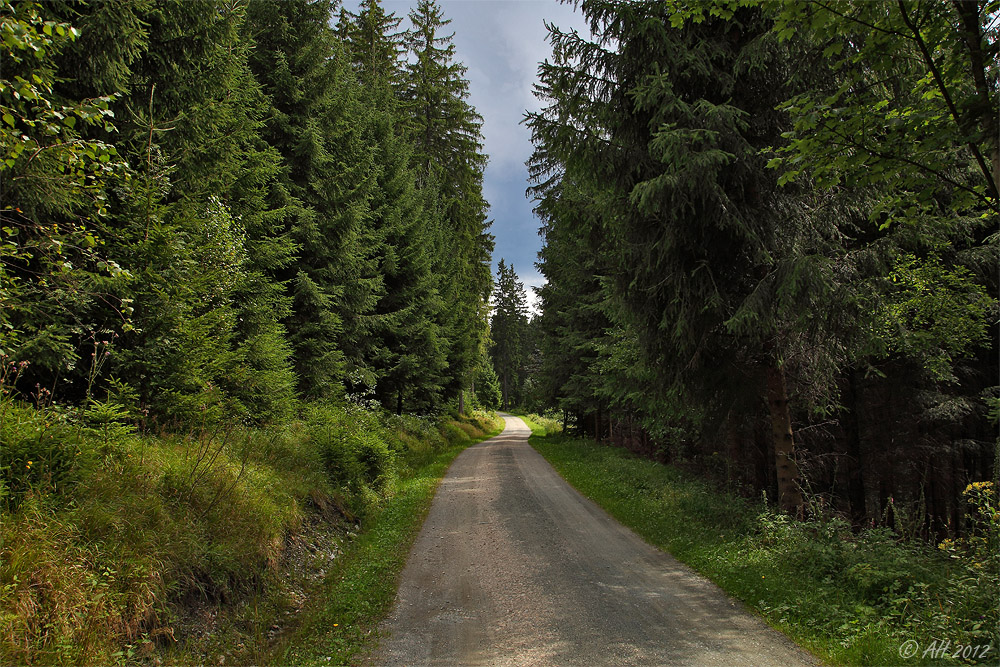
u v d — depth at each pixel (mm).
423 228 25953
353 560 7254
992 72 4746
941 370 9406
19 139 4027
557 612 5379
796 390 9672
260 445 8664
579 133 8430
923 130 4879
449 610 5562
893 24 4328
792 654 4254
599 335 20797
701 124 7586
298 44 15422
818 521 7484
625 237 9008
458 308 32375
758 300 7262
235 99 9812
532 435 36844
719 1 5051
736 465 11969
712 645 4469
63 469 4559
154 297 6699
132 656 3703
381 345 22266
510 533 8906
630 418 19000
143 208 6570
